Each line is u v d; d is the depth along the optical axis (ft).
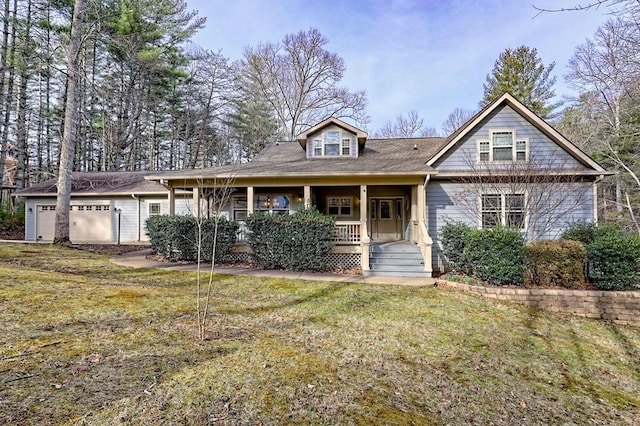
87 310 16.11
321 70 92.17
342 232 34.65
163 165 103.91
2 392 9.07
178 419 8.61
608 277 25.43
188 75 75.41
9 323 13.67
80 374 10.39
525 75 89.20
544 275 26.76
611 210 56.70
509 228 29.55
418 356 14.57
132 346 12.71
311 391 10.75
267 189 43.98
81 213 53.31
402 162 38.24
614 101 51.19
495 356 15.52
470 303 23.44
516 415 11.02
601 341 19.69
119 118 73.00
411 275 31.19
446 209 36.19
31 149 80.23
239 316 17.97
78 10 39.58
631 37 31.04
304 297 23.00
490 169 33.96
